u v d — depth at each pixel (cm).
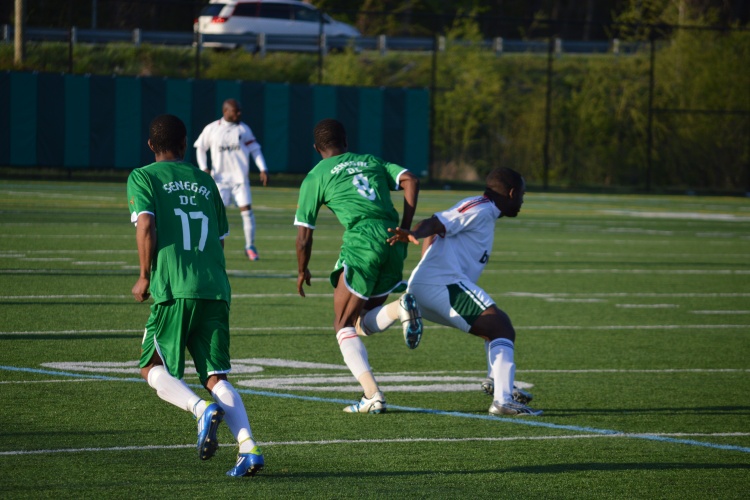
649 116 14338
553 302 4853
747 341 3928
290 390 2886
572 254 7006
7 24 14200
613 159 15425
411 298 2534
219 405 1930
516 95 15675
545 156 14362
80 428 2380
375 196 2653
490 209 2645
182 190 2091
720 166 15150
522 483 2039
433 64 13400
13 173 12150
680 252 7362
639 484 2052
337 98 12775
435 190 12888
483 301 2597
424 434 2427
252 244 5944
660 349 3719
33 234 6925
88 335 3606
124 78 11944
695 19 16800
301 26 15288
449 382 3072
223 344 2070
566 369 3325
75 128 11806
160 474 2030
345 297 2639
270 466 2117
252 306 4428
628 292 5262
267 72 14112
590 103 15375
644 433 2492
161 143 2152
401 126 13025
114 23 16925
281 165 12656
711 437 2466
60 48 13562
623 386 3069
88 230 7294
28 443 2238
